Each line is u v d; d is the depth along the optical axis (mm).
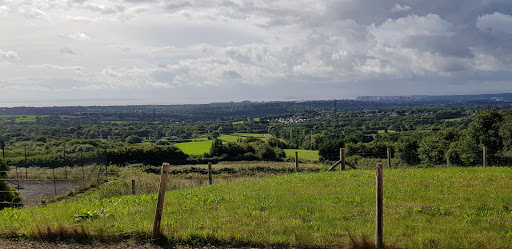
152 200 11680
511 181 13852
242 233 7742
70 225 8414
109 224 8492
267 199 11336
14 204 17016
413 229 8078
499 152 39969
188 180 23953
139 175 32625
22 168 30438
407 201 10844
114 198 13031
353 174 16812
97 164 37281
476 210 9688
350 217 9273
